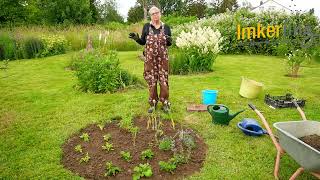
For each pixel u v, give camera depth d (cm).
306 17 1568
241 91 719
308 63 1204
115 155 438
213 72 1018
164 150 446
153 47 575
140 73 1024
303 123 388
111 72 775
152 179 387
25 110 642
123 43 1800
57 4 3175
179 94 739
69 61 1234
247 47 1580
